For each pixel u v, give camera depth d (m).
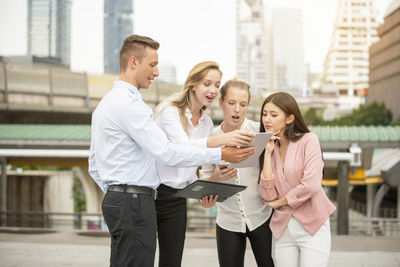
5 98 32.66
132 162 2.10
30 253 4.99
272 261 2.58
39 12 103.75
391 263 4.48
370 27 80.44
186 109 2.49
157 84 33.66
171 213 2.57
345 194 9.66
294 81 111.69
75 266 4.44
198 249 5.17
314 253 2.23
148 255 2.12
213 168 2.64
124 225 2.08
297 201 2.23
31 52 103.38
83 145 11.72
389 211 23.73
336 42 80.56
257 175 2.53
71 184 24.73
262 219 2.56
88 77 37.12
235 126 2.54
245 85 2.47
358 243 5.45
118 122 2.06
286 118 2.33
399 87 53.84
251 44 111.94
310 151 2.27
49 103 34.75
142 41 2.13
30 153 7.17
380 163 20.47
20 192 22.00
